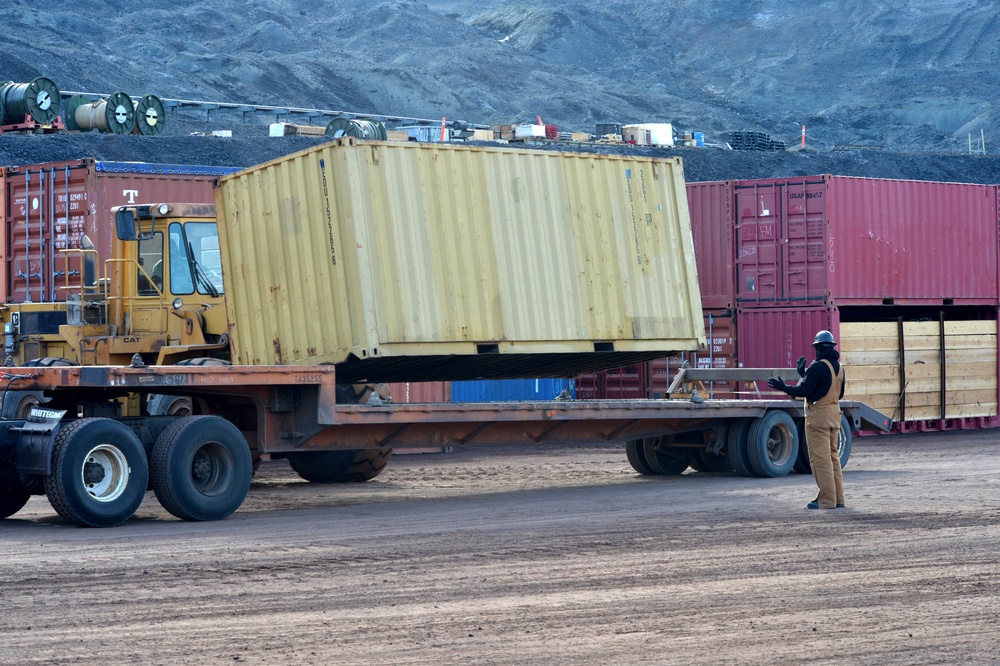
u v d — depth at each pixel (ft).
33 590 33.37
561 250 59.57
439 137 220.84
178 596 32.71
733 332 90.89
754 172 250.16
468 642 28.07
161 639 28.25
